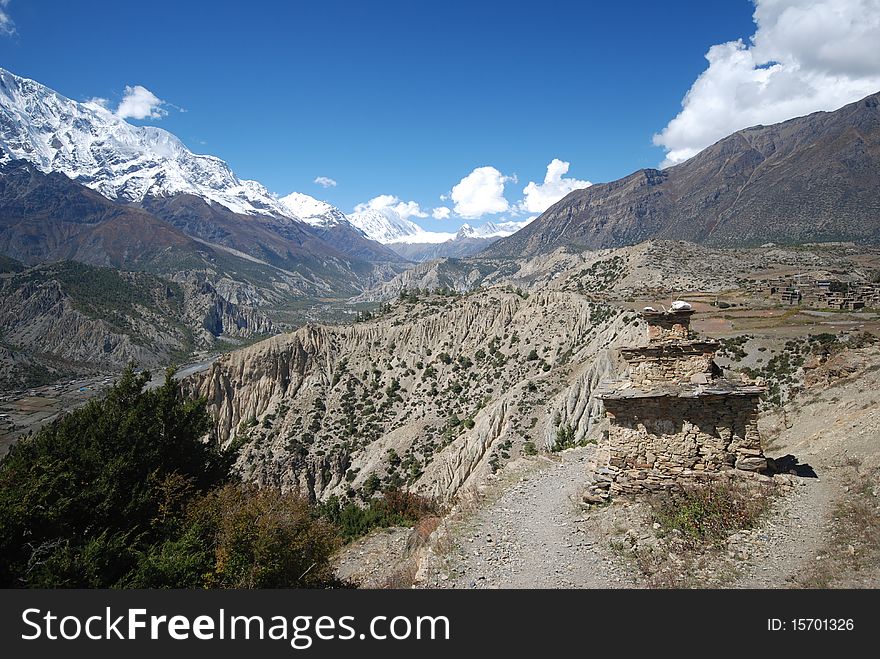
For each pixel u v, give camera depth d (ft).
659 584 37.70
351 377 353.31
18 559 43.65
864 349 130.93
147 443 64.34
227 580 43.86
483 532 51.52
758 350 183.62
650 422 51.93
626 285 424.46
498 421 204.95
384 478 247.29
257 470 276.82
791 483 49.19
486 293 397.19
